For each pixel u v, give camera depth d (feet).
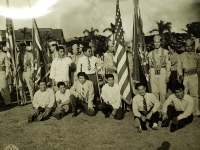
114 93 14.84
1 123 14.42
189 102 12.32
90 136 11.76
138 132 11.94
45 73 19.74
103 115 15.47
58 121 14.44
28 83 19.48
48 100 15.37
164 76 14.49
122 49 15.34
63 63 17.67
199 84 14.39
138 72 15.71
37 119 14.73
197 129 12.07
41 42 19.11
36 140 11.50
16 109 17.99
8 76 18.88
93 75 17.58
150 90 15.10
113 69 19.02
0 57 18.42
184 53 14.44
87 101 15.87
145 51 15.24
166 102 12.91
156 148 10.06
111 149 10.15
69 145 10.77
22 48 19.29
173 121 12.20
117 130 12.45
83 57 17.66
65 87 17.16
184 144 10.35
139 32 15.48
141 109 13.05
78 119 14.73
